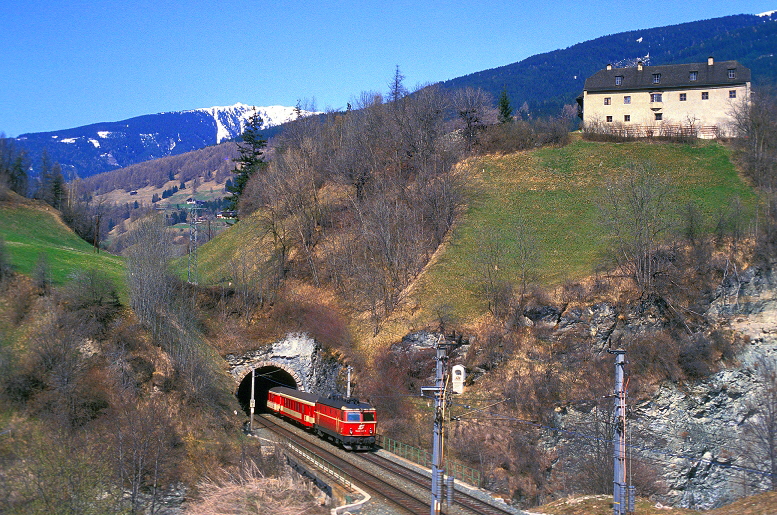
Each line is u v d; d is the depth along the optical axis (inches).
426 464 1915.6
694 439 2265.0
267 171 4414.4
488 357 2603.3
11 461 1702.8
